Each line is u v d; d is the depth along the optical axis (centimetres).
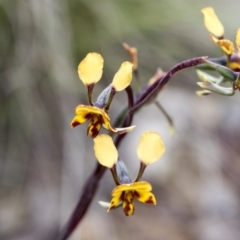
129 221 67
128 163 73
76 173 66
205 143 79
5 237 62
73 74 73
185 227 67
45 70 71
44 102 72
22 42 71
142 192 38
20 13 70
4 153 70
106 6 78
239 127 86
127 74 39
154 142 39
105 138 39
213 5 87
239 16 87
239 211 71
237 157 80
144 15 81
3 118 71
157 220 68
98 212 66
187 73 87
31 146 71
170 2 83
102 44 77
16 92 71
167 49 82
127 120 42
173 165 75
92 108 38
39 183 69
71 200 64
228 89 39
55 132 72
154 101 43
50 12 71
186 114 83
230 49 40
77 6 76
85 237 63
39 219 64
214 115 87
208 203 71
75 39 77
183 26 84
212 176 75
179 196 71
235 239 66
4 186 68
